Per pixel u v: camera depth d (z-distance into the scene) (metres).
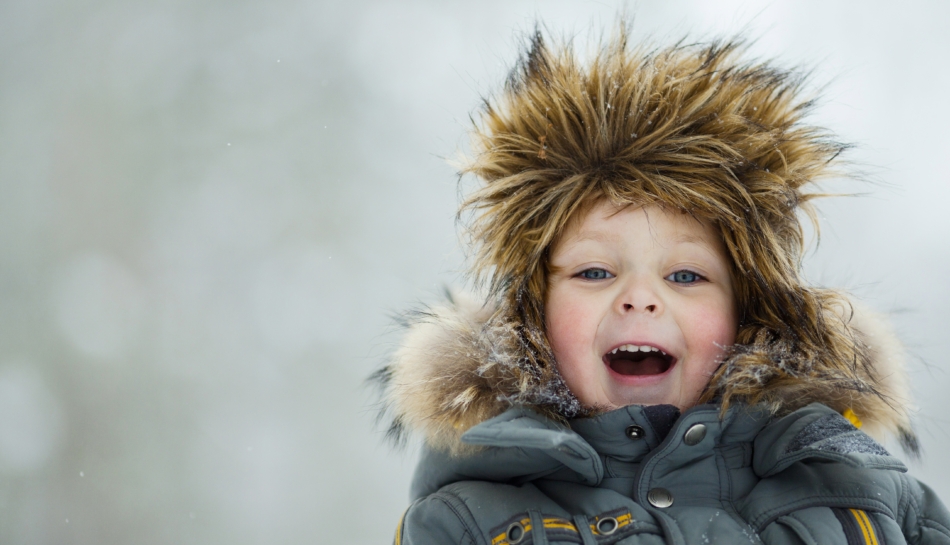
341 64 12.07
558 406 1.63
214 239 10.52
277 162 11.29
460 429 1.68
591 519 1.55
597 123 1.69
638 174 1.64
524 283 1.68
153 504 8.58
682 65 1.78
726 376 1.59
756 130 1.71
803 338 1.65
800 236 1.74
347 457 8.99
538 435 1.39
